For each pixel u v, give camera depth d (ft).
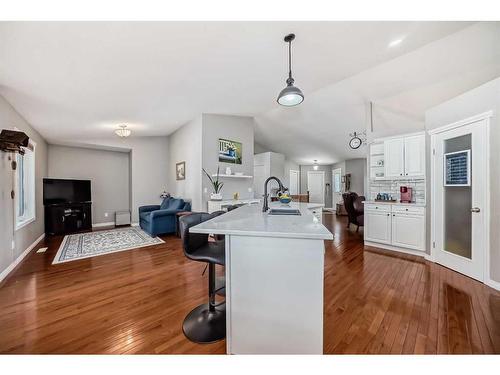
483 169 8.34
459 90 11.26
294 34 6.89
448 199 9.88
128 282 8.41
